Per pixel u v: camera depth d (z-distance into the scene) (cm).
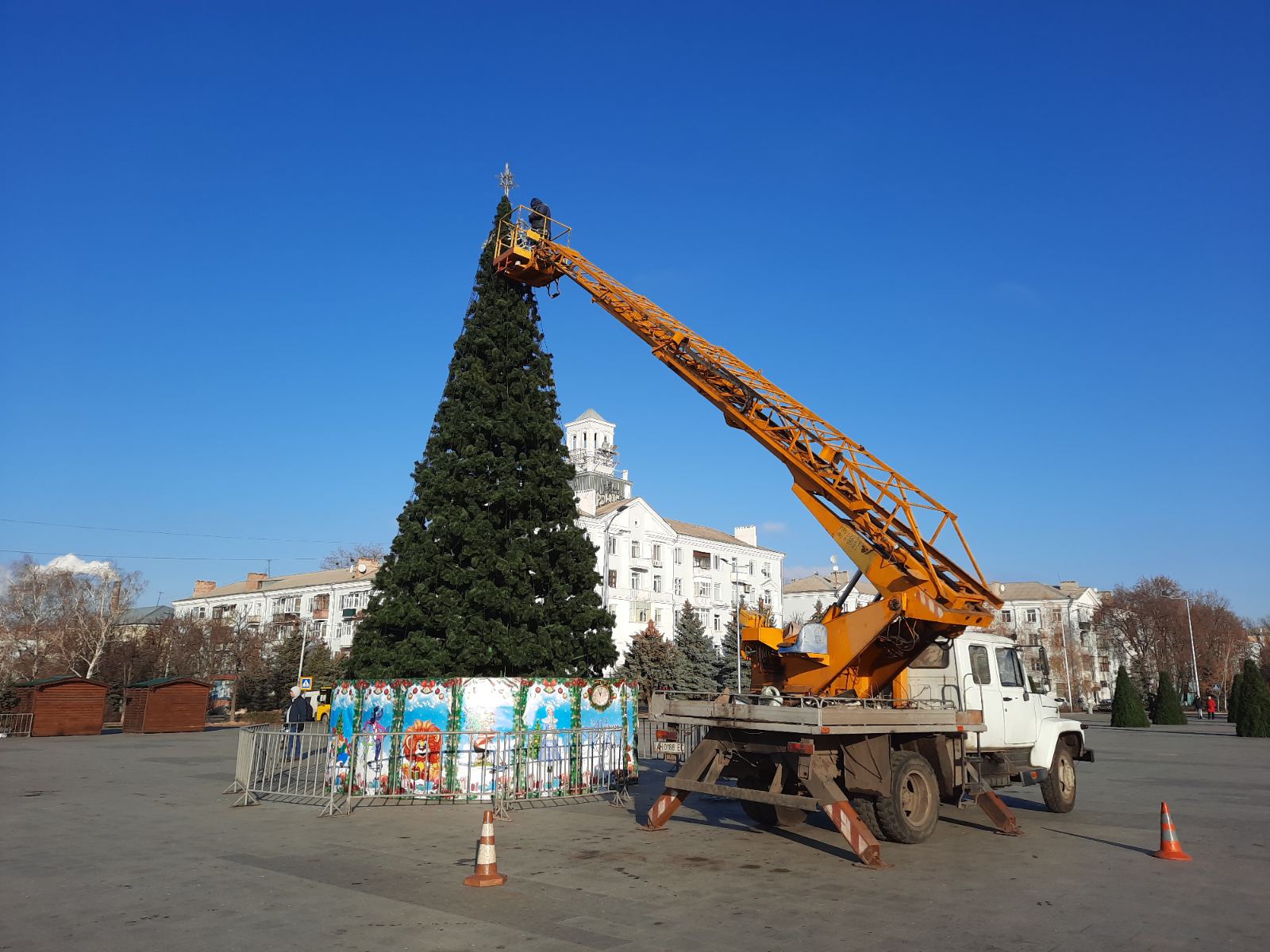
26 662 5628
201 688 3544
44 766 2019
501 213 1919
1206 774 2078
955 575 1366
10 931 687
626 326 1680
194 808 1374
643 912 759
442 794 1459
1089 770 2161
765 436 1494
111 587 5750
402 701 1538
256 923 714
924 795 1134
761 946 660
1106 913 767
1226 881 900
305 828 1191
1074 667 9600
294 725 2228
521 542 1712
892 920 738
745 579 8100
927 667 1357
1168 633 7900
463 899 798
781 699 1137
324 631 7544
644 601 6981
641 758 2312
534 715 1549
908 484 1384
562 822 1270
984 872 941
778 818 1224
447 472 1716
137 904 773
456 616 1608
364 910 755
